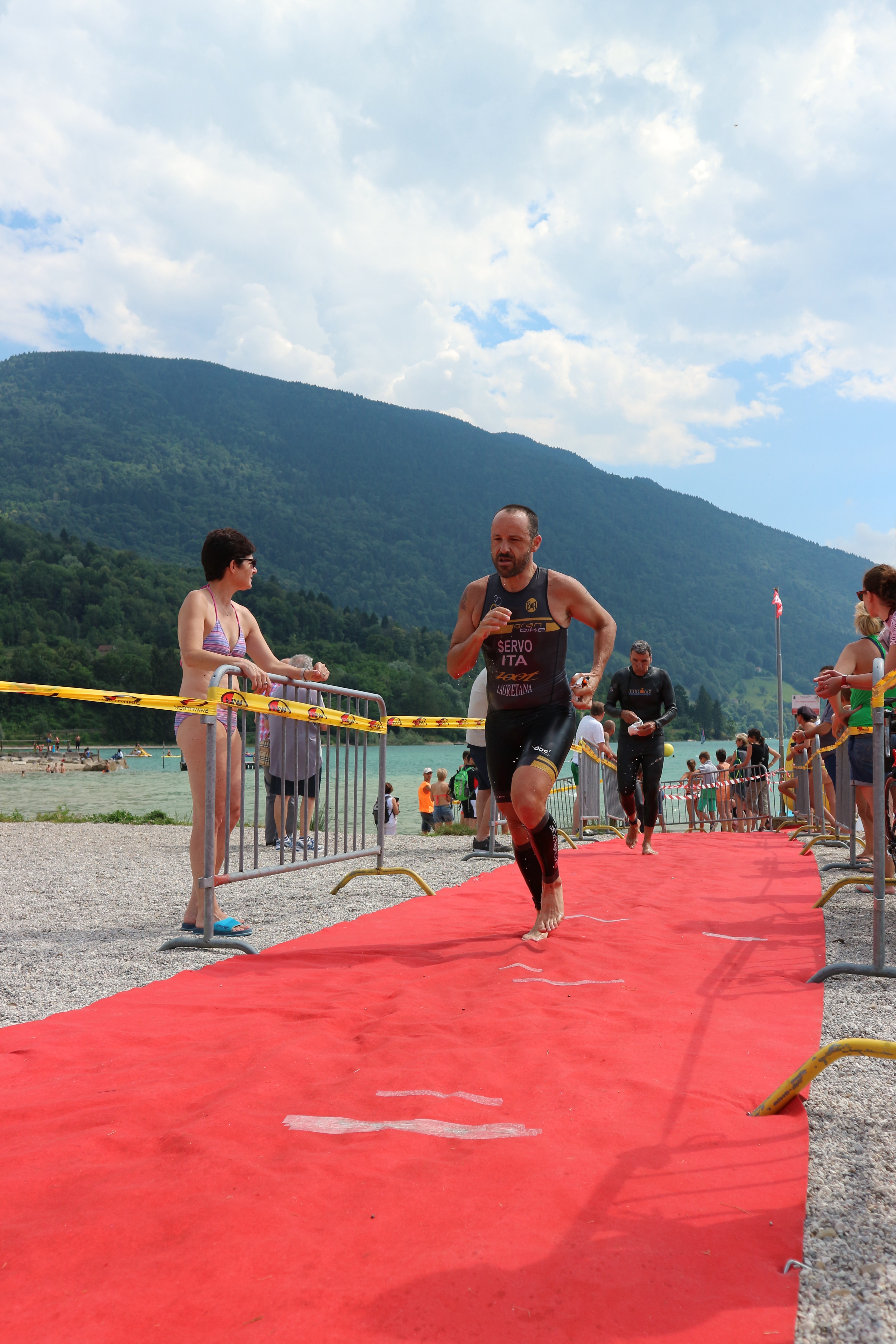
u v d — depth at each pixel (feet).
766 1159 5.89
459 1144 6.15
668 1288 4.36
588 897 18.30
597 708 40.88
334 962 12.67
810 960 12.25
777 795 48.39
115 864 26.61
